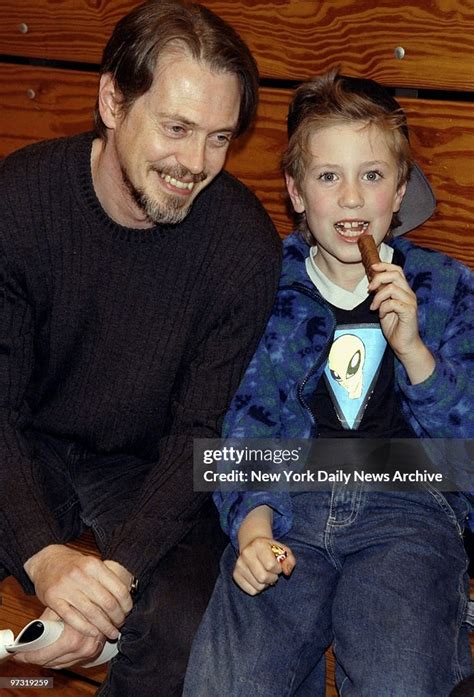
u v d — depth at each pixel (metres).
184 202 1.51
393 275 1.52
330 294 1.66
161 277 1.60
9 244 1.59
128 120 1.49
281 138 1.95
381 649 1.38
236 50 1.46
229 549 1.61
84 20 2.14
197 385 1.62
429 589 1.45
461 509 1.60
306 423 1.63
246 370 1.66
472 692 1.27
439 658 1.38
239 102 1.49
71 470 1.77
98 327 1.62
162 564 1.58
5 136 2.31
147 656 1.52
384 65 1.81
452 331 1.60
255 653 1.45
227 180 1.65
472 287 1.62
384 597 1.44
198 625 1.52
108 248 1.59
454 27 1.73
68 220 1.59
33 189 1.59
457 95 1.79
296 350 1.65
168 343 1.62
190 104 1.44
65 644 1.47
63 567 1.48
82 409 1.68
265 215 1.66
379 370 1.63
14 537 1.54
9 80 2.27
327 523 1.56
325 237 1.62
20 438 1.63
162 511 1.55
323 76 1.66
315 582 1.53
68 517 1.77
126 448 1.73
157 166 1.49
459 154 1.78
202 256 1.59
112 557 1.51
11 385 1.65
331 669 1.73
